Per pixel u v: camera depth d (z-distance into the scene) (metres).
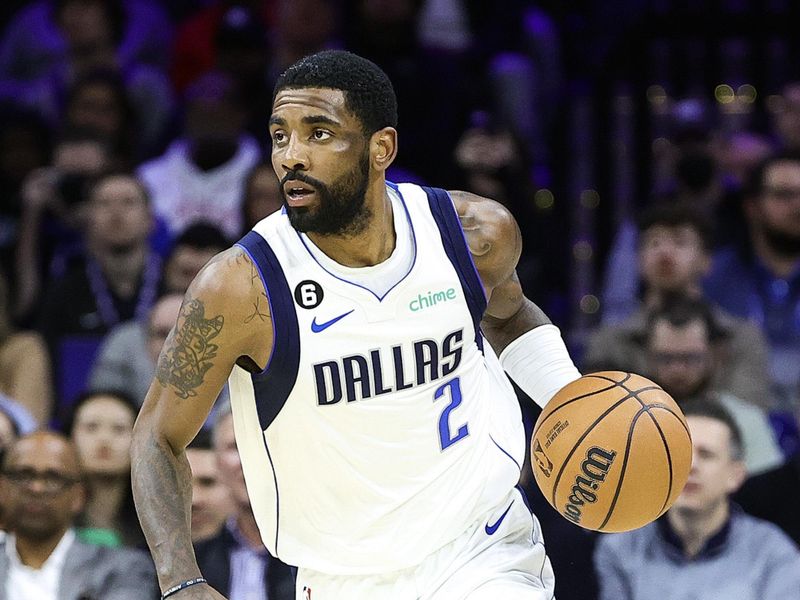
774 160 27.22
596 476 12.56
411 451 12.51
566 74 35.81
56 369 26.86
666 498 12.70
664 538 19.86
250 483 12.84
